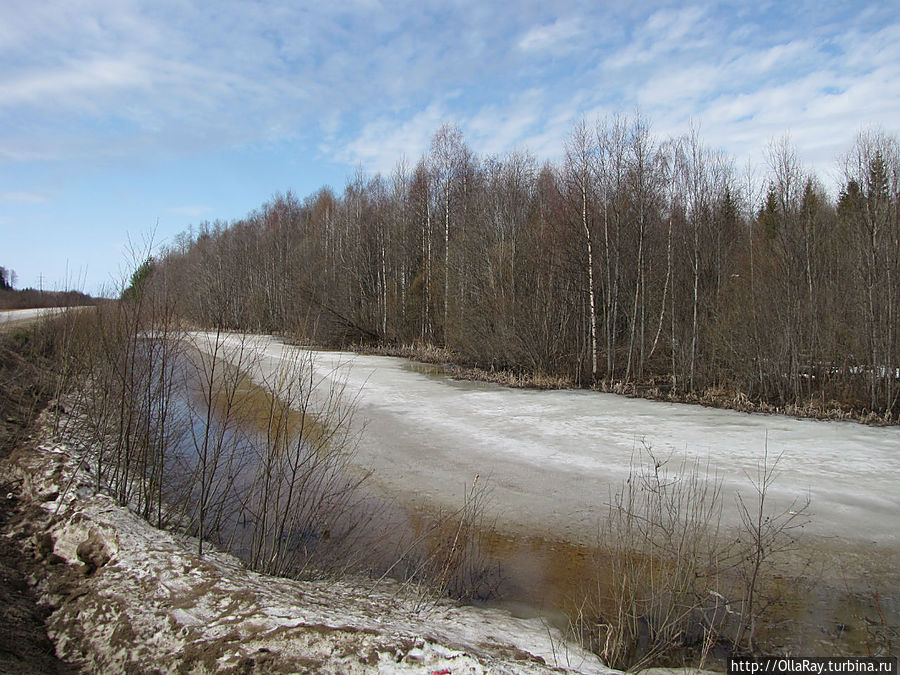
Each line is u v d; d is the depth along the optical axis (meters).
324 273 36.91
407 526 7.63
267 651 3.74
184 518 6.90
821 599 5.65
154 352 7.34
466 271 27.16
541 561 6.61
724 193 22.70
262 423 10.51
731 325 19.11
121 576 4.86
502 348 23.41
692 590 5.36
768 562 6.45
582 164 22.02
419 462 10.56
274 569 5.69
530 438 12.36
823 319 18.05
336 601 4.88
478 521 7.84
